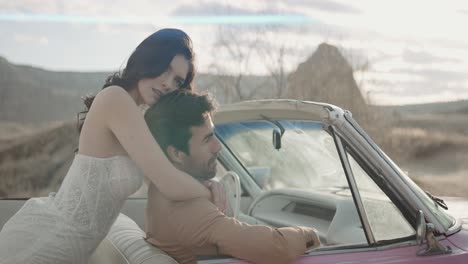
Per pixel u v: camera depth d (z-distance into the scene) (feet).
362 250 7.48
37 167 48.19
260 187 10.23
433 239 7.52
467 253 7.64
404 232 7.73
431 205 8.06
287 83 42.91
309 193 8.95
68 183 7.03
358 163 7.48
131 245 7.16
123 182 6.97
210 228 6.61
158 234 6.98
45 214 7.00
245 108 9.07
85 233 6.94
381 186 7.52
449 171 58.80
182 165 6.92
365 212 7.51
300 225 8.71
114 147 6.99
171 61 7.14
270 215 9.52
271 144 9.51
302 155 8.88
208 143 6.93
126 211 10.67
